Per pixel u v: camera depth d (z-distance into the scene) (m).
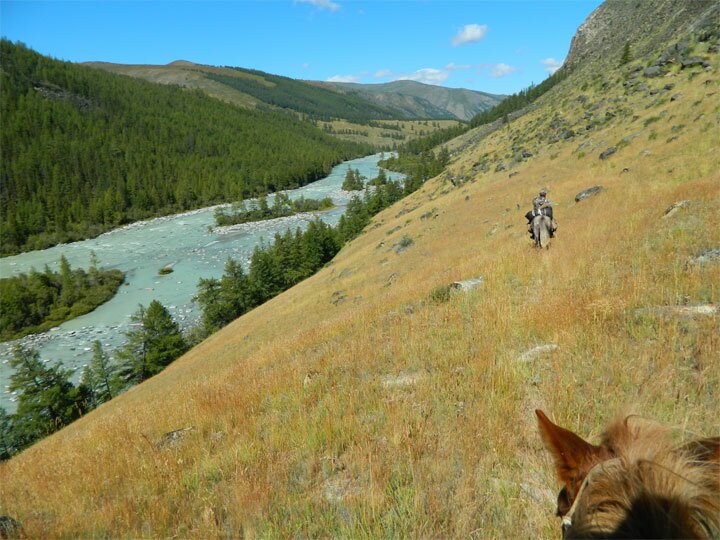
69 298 73.06
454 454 3.60
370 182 179.75
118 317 67.19
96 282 78.00
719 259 6.92
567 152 46.22
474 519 2.81
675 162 23.88
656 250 8.69
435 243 32.00
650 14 107.31
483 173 63.19
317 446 4.34
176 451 5.23
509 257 12.42
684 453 0.85
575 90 84.31
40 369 40.56
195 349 40.50
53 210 144.75
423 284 14.53
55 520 4.19
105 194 152.12
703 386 3.65
